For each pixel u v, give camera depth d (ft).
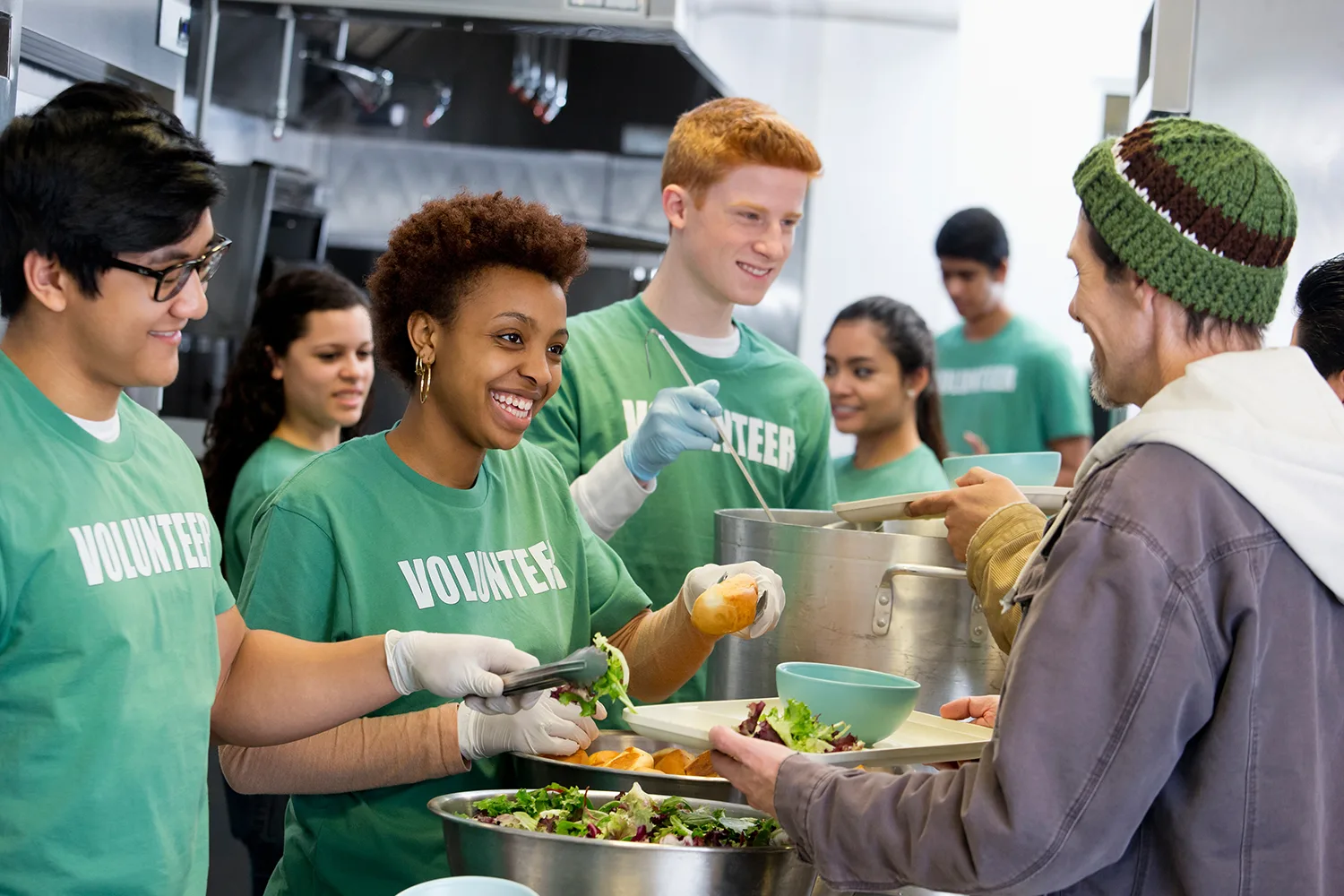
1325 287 5.53
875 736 4.53
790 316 17.44
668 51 13.07
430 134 15.26
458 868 3.93
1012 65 17.20
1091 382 3.94
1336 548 3.32
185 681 3.99
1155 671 3.20
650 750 5.18
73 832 3.65
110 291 3.63
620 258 15.29
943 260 13.06
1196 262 3.51
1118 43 16.87
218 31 13.51
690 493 7.07
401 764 4.62
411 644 4.40
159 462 4.15
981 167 17.35
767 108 7.20
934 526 6.32
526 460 5.56
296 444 9.47
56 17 6.95
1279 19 7.21
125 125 3.61
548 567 5.35
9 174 3.55
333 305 9.32
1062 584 3.33
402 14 8.52
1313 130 7.17
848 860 3.62
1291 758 3.28
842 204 17.71
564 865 3.67
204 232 3.79
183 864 4.02
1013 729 3.26
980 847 3.27
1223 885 3.28
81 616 3.64
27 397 3.68
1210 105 7.32
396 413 13.98
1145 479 3.36
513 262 4.90
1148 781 3.20
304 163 16.03
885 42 17.46
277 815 9.09
